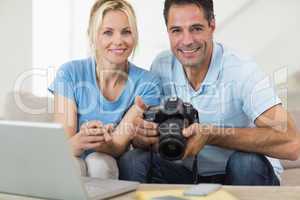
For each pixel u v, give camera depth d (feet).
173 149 5.41
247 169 6.16
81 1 6.76
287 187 4.04
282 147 6.36
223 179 6.28
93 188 3.82
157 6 6.56
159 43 6.61
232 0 6.45
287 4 6.45
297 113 6.43
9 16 7.06
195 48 6.48
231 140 6.27
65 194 3.42
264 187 4.03
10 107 7.06
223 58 6.49
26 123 3.31
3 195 3.63
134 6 6.61
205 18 6.46
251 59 6.50
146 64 6.64
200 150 6.23
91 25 6.73
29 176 3.49
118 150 6.43
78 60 6.81
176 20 6.50
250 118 6.46
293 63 6.49
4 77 7.14
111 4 6.65
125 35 6.65
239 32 6.50
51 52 6.90
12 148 3.42
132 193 3.90
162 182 6.29
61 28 6.86
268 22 6.48
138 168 6.30
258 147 6.32
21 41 7.06
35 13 6.97
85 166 6.39
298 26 6.42
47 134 3.24
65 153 3.26
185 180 6.28
